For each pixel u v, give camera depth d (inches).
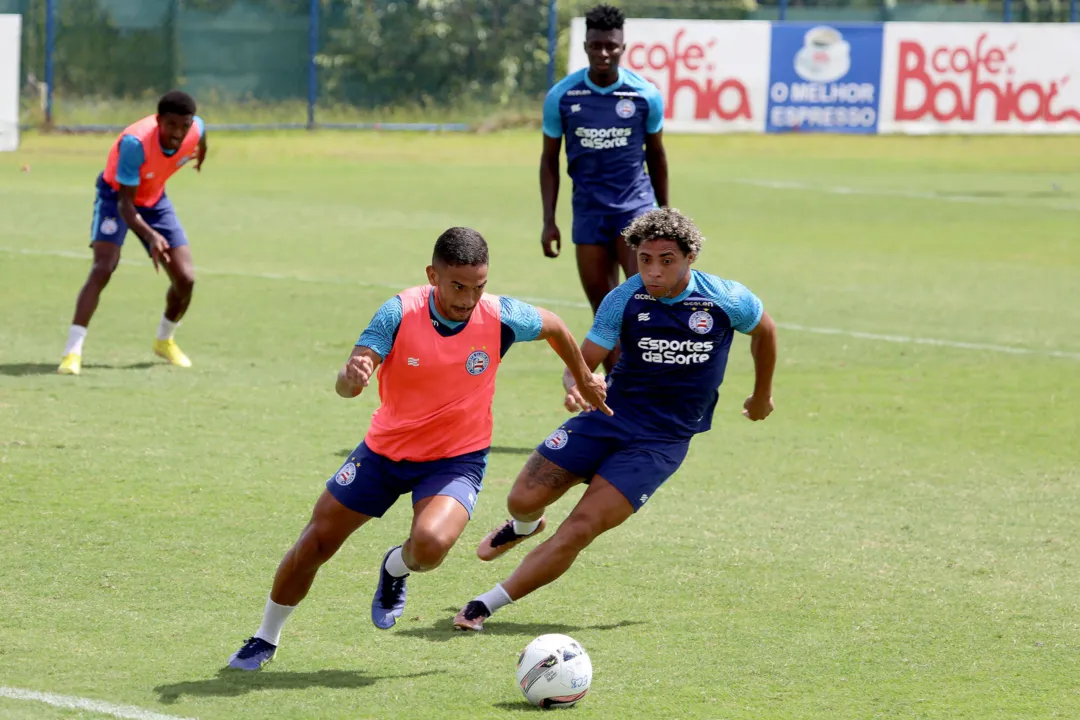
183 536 949.2
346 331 1731.1
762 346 831.7
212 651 748.6
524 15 4881.9
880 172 3922.2
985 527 1034.1
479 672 732.0
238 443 1204.5
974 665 761.6
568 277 2183.8
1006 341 1788.9
